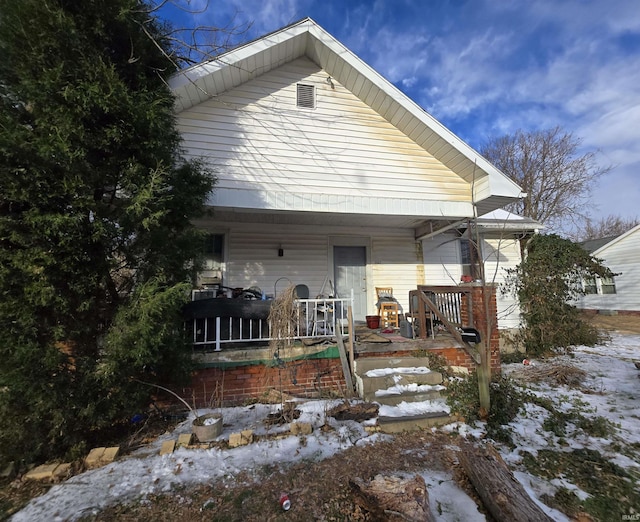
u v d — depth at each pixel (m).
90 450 3.46
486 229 9.43
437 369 5.27
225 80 6.02
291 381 5.00
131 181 3.68
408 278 8.85
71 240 3.20
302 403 4.59
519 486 2.68
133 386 3.70
